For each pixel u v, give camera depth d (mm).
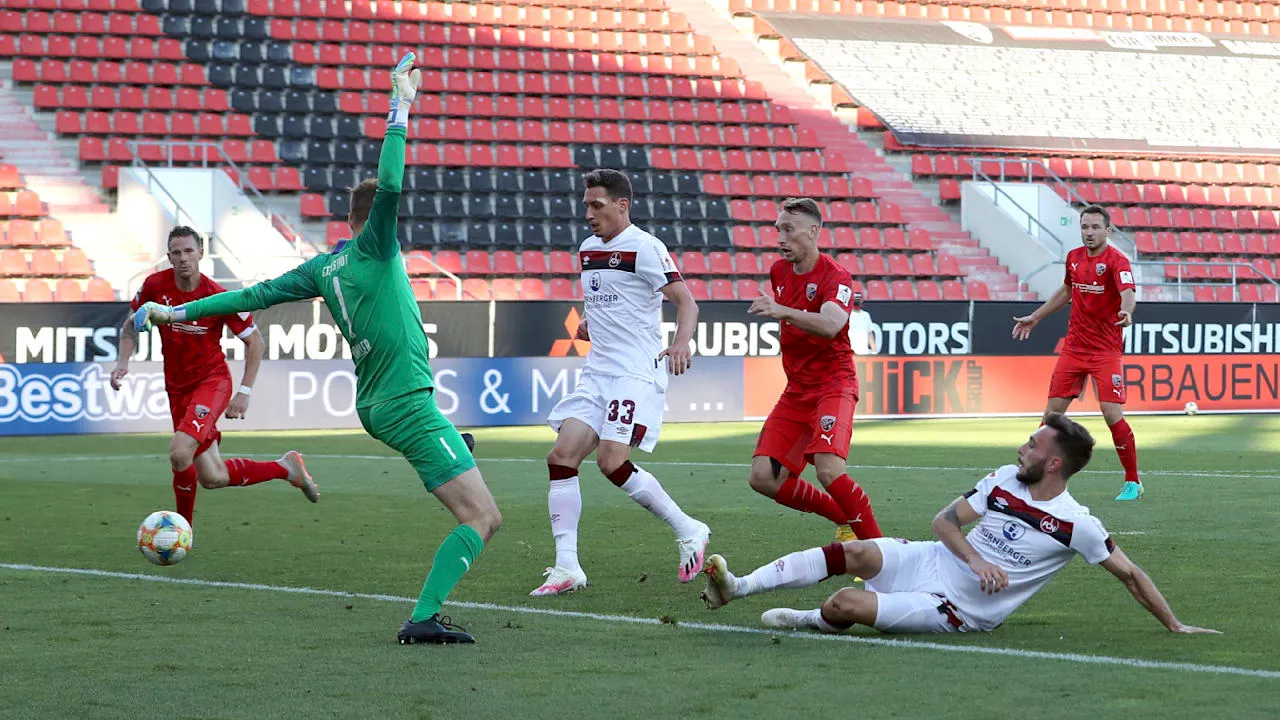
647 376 26172
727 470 48969
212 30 98562
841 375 26547
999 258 98375
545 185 94250
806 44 112438
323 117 95375
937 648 19922
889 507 38000
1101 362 40500
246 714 16438
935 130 105812
